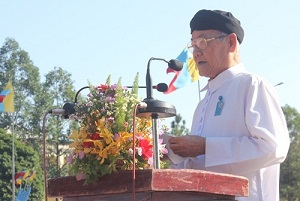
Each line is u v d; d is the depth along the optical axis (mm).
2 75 71688
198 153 5270
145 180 4211
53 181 4738
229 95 5660
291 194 54656
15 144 56656
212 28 5758
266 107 5395
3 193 55125
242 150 5215
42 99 70812
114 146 4449
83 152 4504
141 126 4656
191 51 5906
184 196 4328
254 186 5328
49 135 66812
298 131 56281
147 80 4773
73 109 4750
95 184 4488
